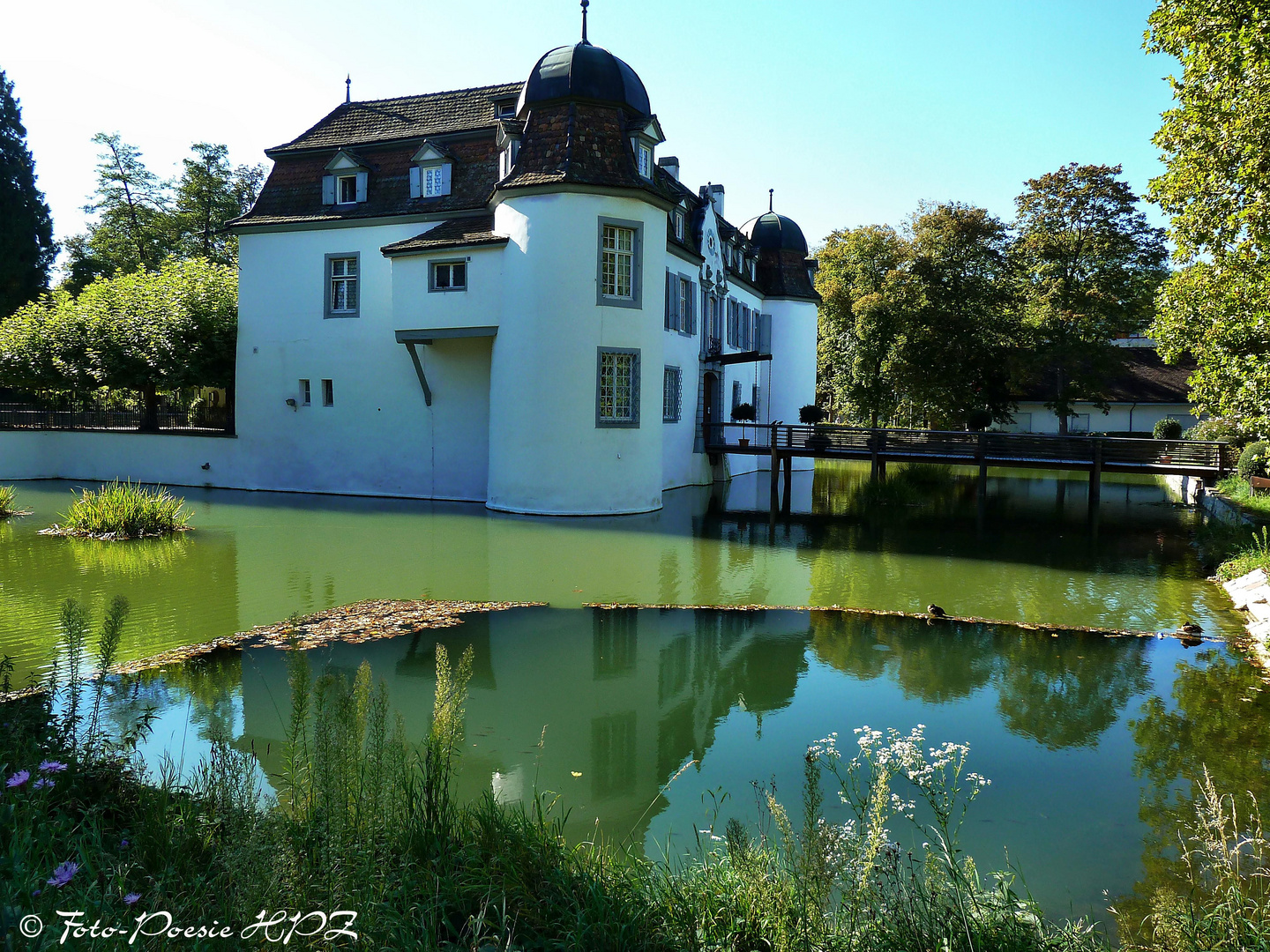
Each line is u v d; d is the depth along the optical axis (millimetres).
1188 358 49531
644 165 20375
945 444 22047
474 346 21406
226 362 25500
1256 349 13672
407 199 22312
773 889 3256
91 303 25969
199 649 8156
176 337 24578
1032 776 5719
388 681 7418
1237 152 13266
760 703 7184
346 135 24125
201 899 3062
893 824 4988
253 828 3207
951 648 8891
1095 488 20969
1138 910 4047
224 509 19250
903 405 42062
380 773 3766
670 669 8109
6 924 2445
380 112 24609
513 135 20031
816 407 31828
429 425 21922
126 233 46312
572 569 12812
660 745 6254
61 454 25797
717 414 27922
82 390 26453
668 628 9547
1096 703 7215
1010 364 37750
